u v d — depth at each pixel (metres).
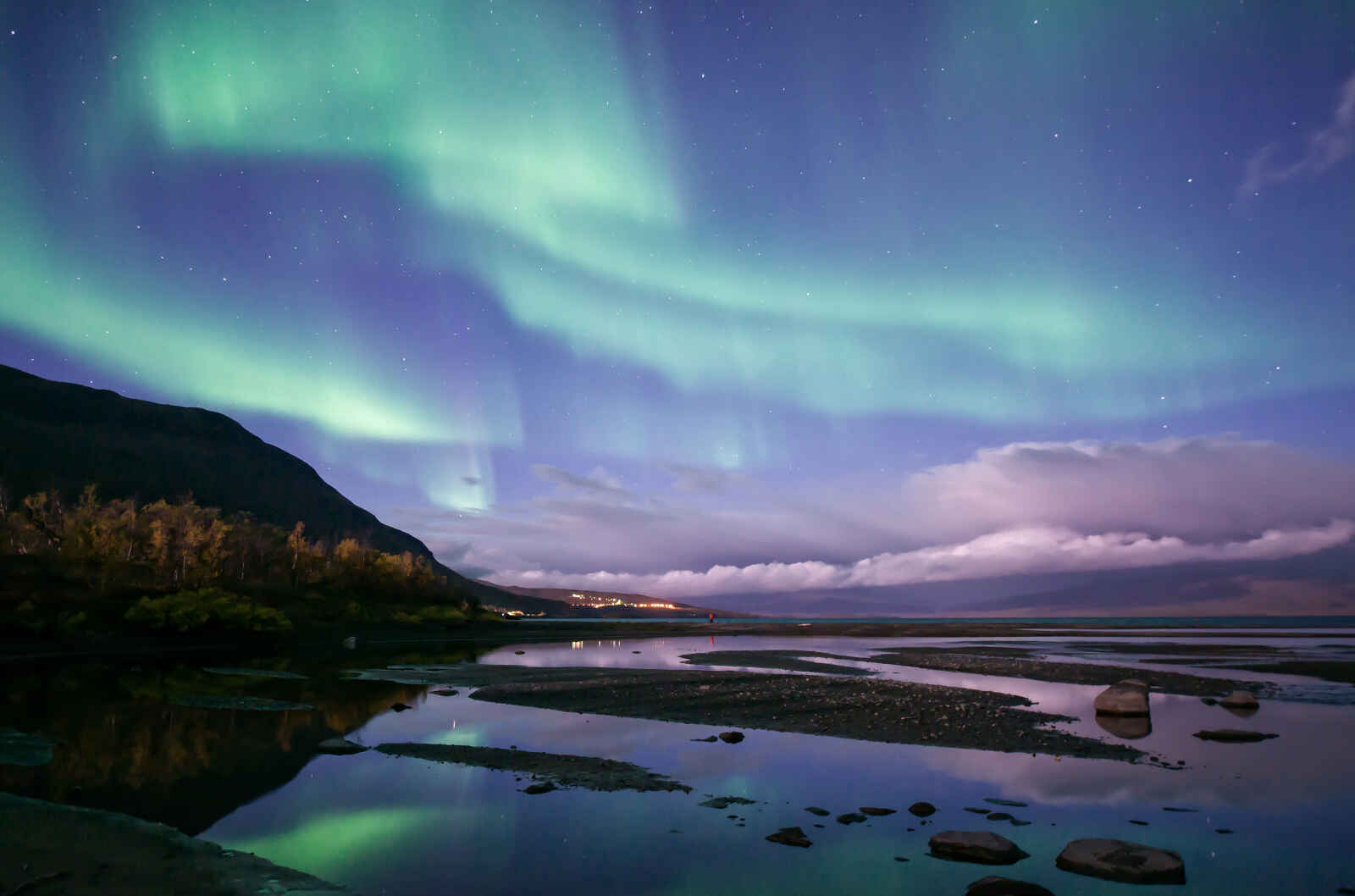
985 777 15.02
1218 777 14.98
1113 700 23.36
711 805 12.92
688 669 43.16
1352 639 89.94
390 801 13.13
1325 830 11.36
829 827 11.57
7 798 12.49
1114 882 9.13
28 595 61.94
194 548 90.88
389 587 124.25
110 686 32.00
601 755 17.45
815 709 24.39
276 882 9.09
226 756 16.98
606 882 9.19
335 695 29.94
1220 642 83.19
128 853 9.90
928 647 74.50
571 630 130.50
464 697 29.41
